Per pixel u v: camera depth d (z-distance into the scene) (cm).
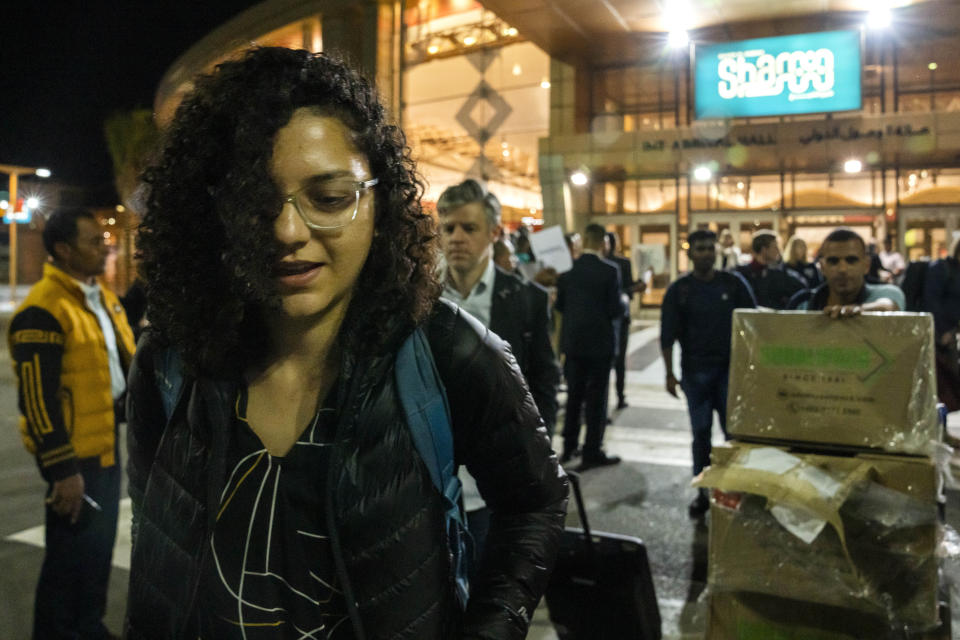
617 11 1511
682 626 324
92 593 276
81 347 268
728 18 1554
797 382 216
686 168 1750
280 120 93
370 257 104
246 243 92
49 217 274
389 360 101
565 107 1795
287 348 103
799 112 1546
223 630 98
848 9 1496
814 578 198
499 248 550
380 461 98
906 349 204
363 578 97
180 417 105
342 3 1802
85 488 270
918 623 192
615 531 442
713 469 212
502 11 1507
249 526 99
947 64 1576
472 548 124
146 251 103
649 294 1839
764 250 648
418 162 124
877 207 1641
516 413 111
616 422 754
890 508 195
